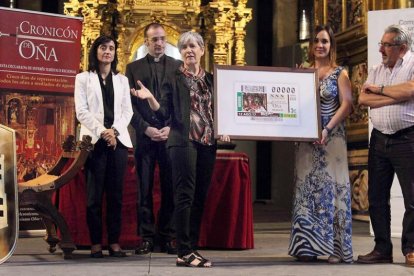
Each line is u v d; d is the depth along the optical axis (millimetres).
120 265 4766
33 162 6895
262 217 10742
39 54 6840
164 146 5590
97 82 5281
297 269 4598
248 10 11312
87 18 10938
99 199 5207
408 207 4852
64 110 6988
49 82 6902
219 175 6039
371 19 7086
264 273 4391
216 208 6012
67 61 6961
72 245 5164
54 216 5137
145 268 4594
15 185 4855
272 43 13148
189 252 4703
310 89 4898
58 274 4316
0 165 4828
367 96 4922
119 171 5246
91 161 5176
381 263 4957
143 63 5824
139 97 5281
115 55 5422
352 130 9727
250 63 13117
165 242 5691
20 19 6742
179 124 4590
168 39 11453
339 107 5000
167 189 5648
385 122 4871
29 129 6875
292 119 4836
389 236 5008
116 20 11359
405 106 4801
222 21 11234
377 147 4988
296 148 5074
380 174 5004
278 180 12734
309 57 5281
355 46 9695
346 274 4391
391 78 4941
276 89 4836
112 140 5090
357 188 9461
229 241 5957
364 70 9500
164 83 5480
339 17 10266
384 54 4957
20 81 6777
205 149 4680
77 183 5887
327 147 4977
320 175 4965
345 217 4965
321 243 4922
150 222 5625
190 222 4762
